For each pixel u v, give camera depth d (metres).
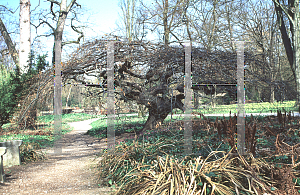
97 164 5.55
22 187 4.38
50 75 8.34
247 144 4.00
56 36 17.23
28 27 16.41
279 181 3.27
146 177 3.58
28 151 6.83
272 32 20.94
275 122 8.47
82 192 4.05
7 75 12.12
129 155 4.89
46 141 9.98
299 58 14.39
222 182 3.25
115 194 3.67
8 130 10.49
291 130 6.47
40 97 8.66
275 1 14.84
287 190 3.05
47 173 5.27
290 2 14.79
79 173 5.20
